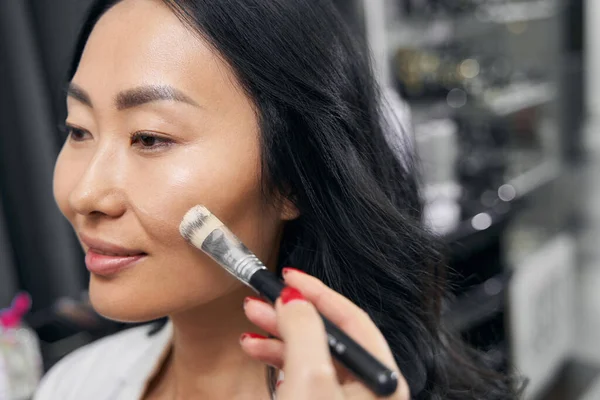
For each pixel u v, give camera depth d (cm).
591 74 229
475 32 190
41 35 117
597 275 213
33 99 115
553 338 179
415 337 58
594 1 226
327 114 52
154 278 47
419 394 58
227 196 47
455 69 177
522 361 158
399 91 172
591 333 197
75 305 115
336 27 57
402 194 64
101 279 48
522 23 198
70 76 58
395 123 82
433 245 61
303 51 51
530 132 193
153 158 47
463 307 132
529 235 181
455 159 161
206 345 57
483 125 177
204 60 47
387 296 57
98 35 49
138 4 48
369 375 33
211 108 47
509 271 151
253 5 49
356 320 35
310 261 56
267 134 49
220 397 58
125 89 46
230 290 50
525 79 194
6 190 117
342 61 56
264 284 38
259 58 48
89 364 72
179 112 46
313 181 53
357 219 54
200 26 47
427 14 176
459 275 70
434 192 146
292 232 56
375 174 59
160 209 46
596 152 229
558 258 186
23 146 116
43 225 120
